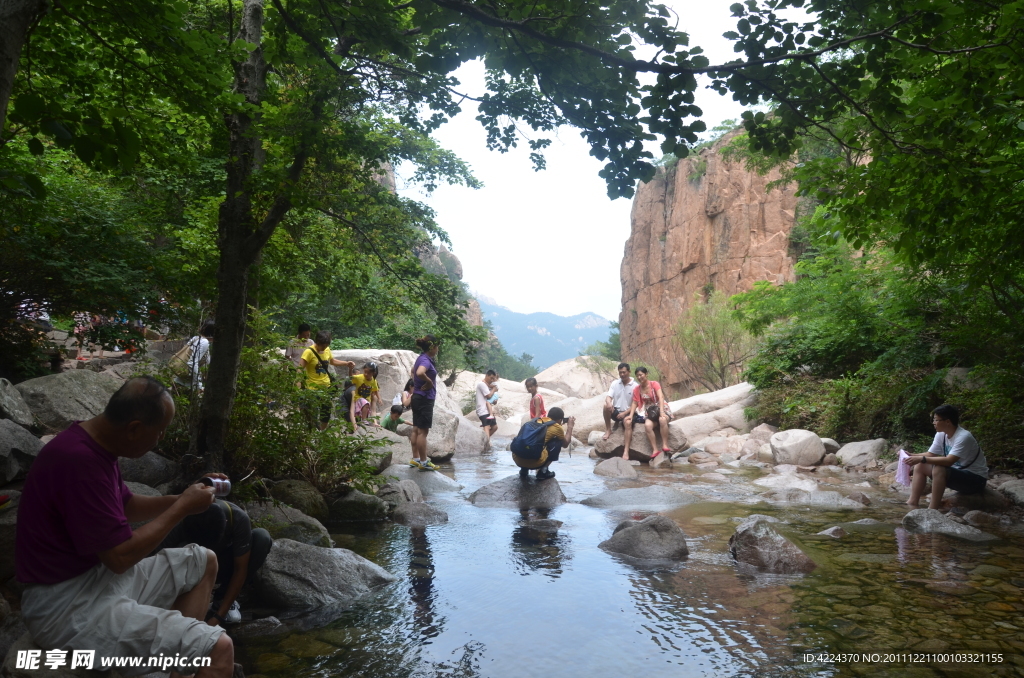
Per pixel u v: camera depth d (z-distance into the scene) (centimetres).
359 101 493
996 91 425
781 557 530
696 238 4228
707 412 1664
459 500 856
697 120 388
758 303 1490
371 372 1160
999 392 917
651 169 406
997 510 738
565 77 396
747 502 831
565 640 381
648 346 4662
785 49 379
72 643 244
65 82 445
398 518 708
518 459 894
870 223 602
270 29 440
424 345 1002
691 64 369
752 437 1411
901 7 375
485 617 418
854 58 405
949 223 538
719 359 2416
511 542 618
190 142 634
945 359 1093
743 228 3969
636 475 1098
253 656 355
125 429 252
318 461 709
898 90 412
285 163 574
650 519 596
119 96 458
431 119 486
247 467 635
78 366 1084
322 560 471
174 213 825
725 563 547
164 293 823
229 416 562
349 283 705
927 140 453
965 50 382
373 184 592
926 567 527
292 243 740
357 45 482
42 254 739
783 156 437
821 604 441
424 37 438
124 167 379
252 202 580
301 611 425
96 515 242
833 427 1327
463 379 3020
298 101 515
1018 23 383
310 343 929
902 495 868
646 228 4984
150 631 248
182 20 389
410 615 420
